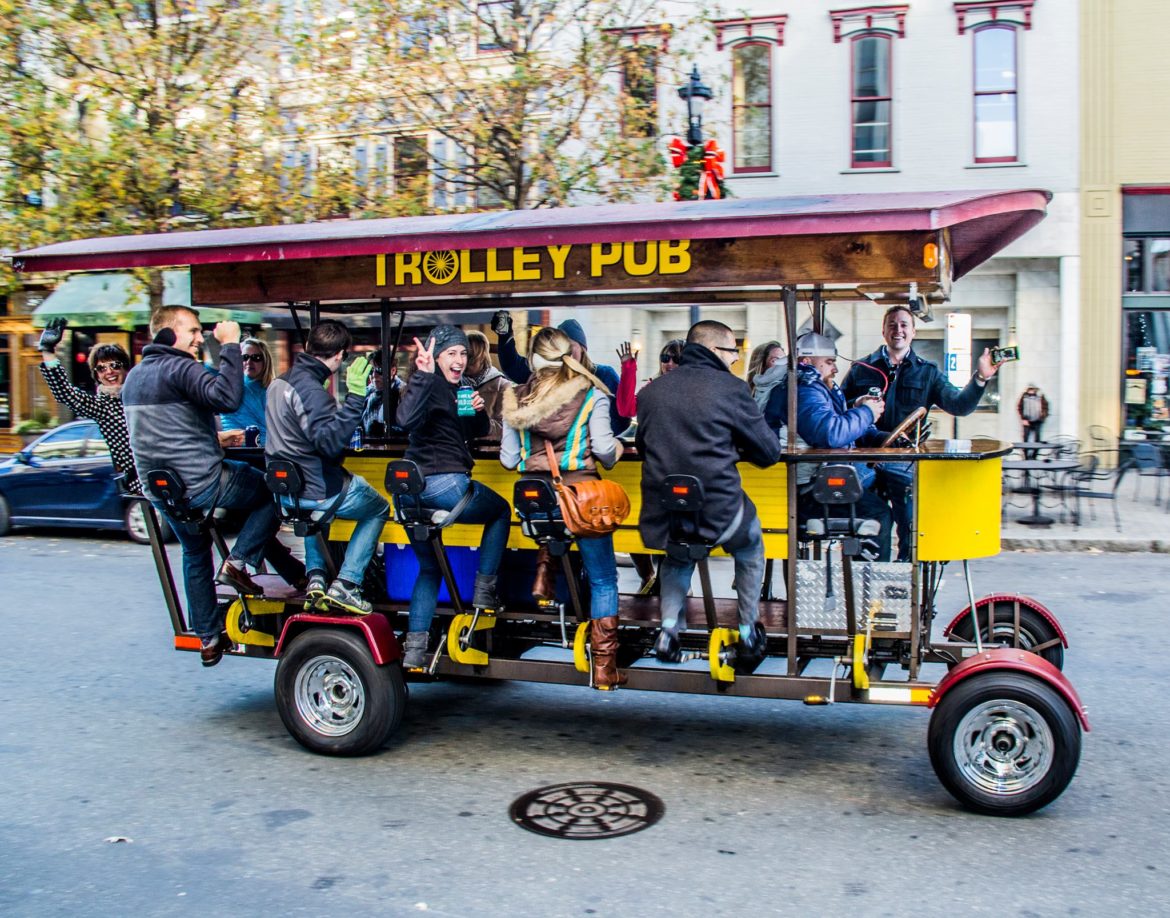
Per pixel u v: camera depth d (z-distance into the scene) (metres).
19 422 23.20
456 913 4.12
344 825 4.97
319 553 6.13
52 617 9.44
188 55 15.73
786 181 18.89
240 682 7.44
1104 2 17.78
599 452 5.50
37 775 5.66
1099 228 18.14
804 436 5.55
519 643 6.45
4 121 14.68
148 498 6.20
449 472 5.70
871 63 18.52
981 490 5.32
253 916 4.11
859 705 6.82
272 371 7.69
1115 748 5.95
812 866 4.50
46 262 6.23
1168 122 17.88
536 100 15.45
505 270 5.78
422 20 15.28
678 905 4.16
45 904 4.23
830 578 5.47
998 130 18.30
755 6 18.66
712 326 5.41
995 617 6.45
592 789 5.39
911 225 4.89
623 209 5.70
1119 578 10.79
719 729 6.35
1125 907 4.13
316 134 16.36
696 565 5.45
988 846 4.68
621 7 15.70
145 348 6.03
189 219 16.06
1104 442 17.34
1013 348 6.45
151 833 4.90
